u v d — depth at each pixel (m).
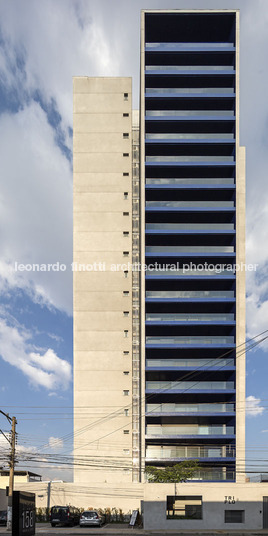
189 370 62.62
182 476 53.34
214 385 62.34
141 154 66.94
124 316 68.38
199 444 62.12
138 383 66.56
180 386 62.34
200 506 45.78
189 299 64.06
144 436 60.72
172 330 66.25
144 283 64.56
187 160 68.00
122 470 64.31
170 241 68.06
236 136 67.12
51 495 61.56
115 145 72.00
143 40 68.31
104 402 66.12
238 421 60.91
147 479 58.78
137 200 71.25
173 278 64.56
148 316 64.38
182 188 66.12
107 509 60.59
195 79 69.19
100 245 70.00
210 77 68.88
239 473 59.03
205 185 66.19
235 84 68.12
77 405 66.12
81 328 68.12
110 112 72.62
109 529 44.56
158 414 61.03
